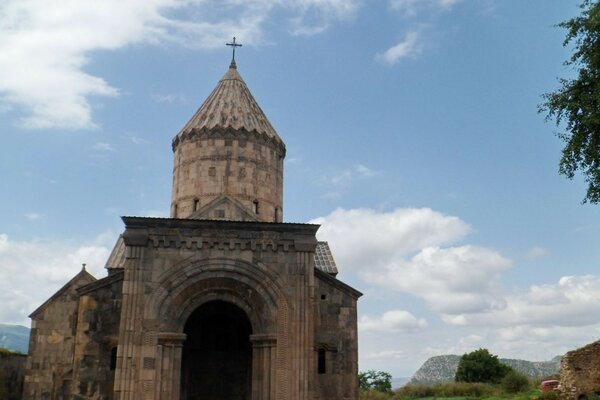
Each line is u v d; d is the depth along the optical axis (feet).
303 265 73.77
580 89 57.72
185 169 98.12
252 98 106.63
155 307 69.62
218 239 72.95
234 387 91.81
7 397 107.45
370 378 245.65
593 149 56.70
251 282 72.79
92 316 80.74
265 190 97.40
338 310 88.02
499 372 226.38
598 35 56.44
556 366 458.91
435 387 187.01
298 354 70.54
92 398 77.82
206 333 93.40
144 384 67.00
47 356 97.40
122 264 96.89
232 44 112.06
